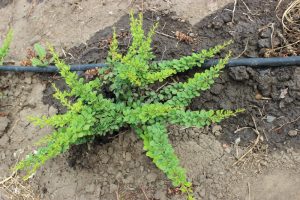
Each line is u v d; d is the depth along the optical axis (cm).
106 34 63
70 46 65
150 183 52
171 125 54
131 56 51
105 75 55
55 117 47
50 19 68
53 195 56
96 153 55
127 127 55
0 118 62
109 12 65
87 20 66
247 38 56
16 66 64
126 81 52
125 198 53
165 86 55
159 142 45
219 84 55
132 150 54
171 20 61
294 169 49
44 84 63
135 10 64
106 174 54
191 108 55
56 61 48
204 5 61
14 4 73
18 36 69
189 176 52
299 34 55
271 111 53
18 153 60
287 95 52
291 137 51
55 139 48
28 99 63
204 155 52
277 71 54
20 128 61
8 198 58
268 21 57
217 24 58
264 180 50
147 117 47
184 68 53
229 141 53
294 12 56
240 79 54
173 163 44
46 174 57
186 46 58
